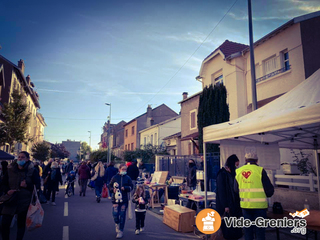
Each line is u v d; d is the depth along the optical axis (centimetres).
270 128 465
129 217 648
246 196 424
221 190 515
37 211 493
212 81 1880
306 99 466
